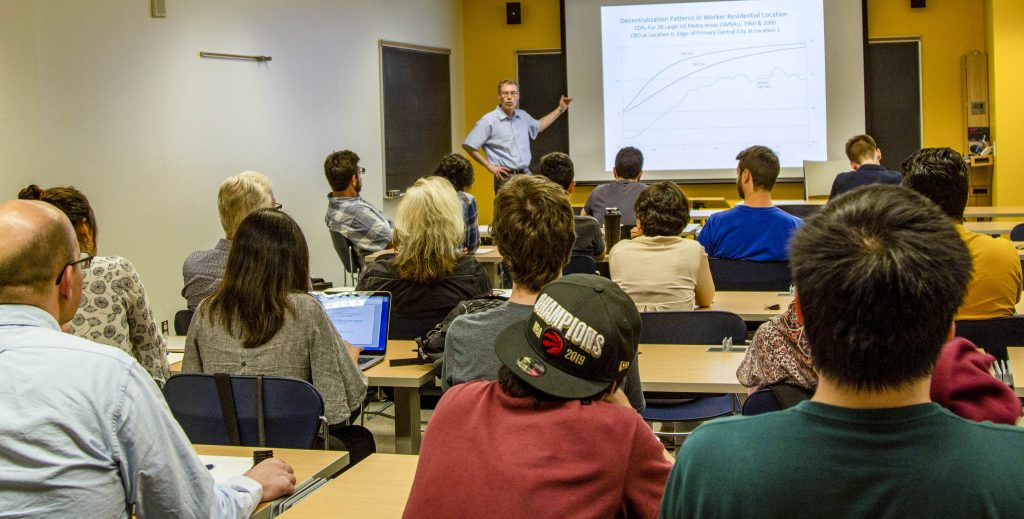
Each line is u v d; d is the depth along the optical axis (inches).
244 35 272.5
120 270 112.1
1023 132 343.0
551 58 379.2
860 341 39.5
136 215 236.4
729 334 130.0
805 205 259.3
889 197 42.1
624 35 363.3
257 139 278.1
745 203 176.9
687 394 137.1
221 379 95.2
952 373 57.5
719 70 358.3
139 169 237.1
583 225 212.5
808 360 81.1
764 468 40.2
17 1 201.9
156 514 61.6
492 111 368.8
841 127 353.7
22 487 56.9
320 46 302.2
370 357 128.6
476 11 383.2
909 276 38.9
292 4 290.5
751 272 174.2
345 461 89.2
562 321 56.4
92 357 59.8
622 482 55.1
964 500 38.1
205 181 259.4
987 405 57.0
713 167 361.7
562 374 56.2
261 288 103.7
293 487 77.2
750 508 40.1
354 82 317.4
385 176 331.6
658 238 146.0
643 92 363.6
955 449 38.9
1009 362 102.9
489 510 54.3
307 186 298.5
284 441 95.1
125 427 59.2
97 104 224.4
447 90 367.9
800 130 355.6
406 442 128.6
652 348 128.6
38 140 207.8
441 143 363.6
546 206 85.4
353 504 75.9
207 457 86.3
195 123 255.9
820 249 41.0
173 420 63.2
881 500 38.6
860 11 349.4
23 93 203.8
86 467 58.1
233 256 104.8
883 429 39.4
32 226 62.1
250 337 103.7
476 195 391.5
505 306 87.7
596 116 367.9
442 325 120.3
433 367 122.0
